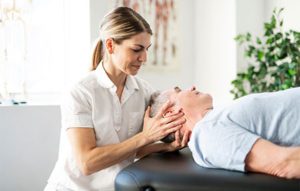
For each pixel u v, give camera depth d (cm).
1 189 207
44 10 249
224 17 290
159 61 288
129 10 144
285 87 243
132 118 154
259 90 266
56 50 253
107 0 249
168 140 144
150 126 136
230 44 287
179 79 303
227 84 291
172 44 296
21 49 234
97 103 145
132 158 154
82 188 147
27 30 239
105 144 147
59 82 253
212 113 120
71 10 250
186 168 115
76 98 142
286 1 290
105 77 148
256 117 110
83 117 140
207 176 106
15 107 207
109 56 148
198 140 116
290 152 101
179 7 299
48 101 243
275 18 274
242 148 105
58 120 218
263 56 260
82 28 244
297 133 107
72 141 139
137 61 143
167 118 133
